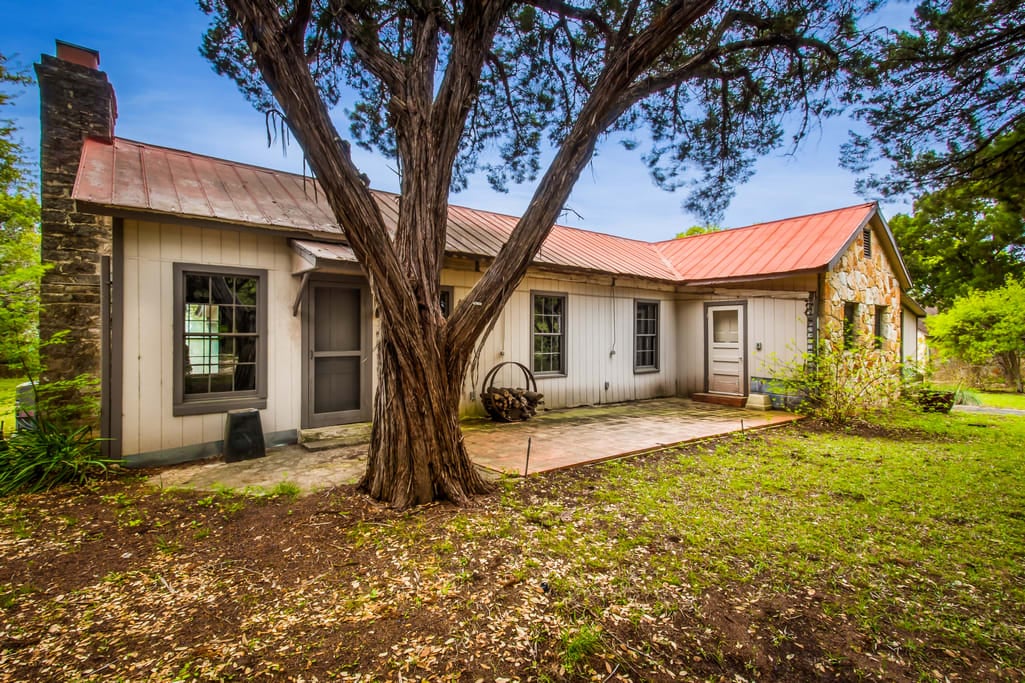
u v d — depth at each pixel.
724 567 2.95
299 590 2.70
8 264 5.95
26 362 5.44
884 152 5.73
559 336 9.62
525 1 5.16
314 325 6.58
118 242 5.15
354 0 4.38
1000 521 3.72
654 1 5.08
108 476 4.82
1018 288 14.34
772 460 5.61
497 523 3.61
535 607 2.51
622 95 4.36
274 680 1.96
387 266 3.63
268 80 3.36
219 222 5.54
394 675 1.99
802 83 5.62
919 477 4.89
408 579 2.80
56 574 2.90
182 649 2.17
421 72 4.07
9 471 4.52
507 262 4.07
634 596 2.62
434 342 3.92
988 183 5.40
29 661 2.09
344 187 3.46
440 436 4.02
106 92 6.32
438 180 4.04
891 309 11.20
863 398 9.12
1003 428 7.83
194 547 3.26
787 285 9.48
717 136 6.46
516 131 7.03
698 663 2.10
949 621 2.42
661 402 10.71
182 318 5.54
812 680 2.00
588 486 4.57
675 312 11.79
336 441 6.14
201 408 5.64
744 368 10.29
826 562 3.04
